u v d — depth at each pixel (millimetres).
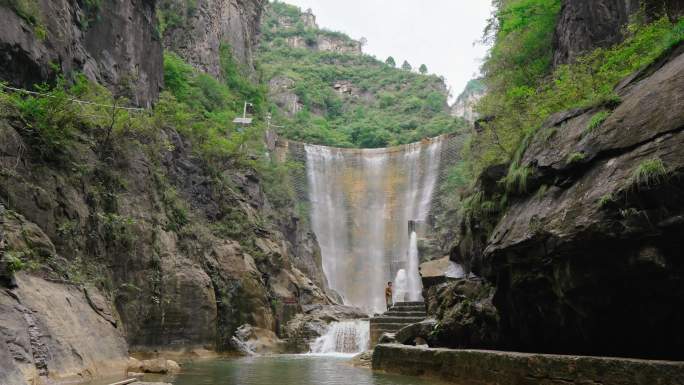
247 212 30859
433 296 17938
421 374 11594
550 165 8766
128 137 20359
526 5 21125
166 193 22297
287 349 25656
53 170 15227
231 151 30562
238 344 23266
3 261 8906
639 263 6668
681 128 6617
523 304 9867
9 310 8453
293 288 31031
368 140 82750
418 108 102625
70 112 15930
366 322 26500
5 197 12664
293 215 42844
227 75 49469
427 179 54188
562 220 7812
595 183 7586
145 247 18938
